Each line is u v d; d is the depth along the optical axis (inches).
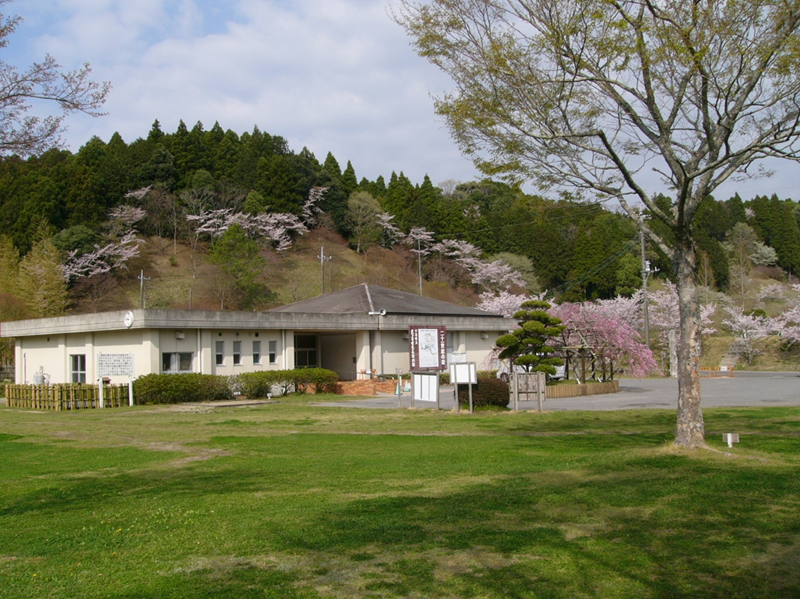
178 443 534.0
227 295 2295.8
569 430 581.9
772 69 354.9
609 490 295.1
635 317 2100.1
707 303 2290.8
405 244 2945.4
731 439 400.2
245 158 3046.3
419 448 482.0
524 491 305.3
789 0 335.0
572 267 2758.4
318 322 1184.2
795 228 3319.4
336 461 425.4
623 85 386.3
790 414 665.0
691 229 381.1
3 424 720.3
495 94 394.0
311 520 264.7
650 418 663.8
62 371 1181.1
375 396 1075.3
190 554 225.3
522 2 371.2
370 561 213.5
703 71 347.9
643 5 360.8
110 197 2605.8
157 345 1017.5
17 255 1978.3
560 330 1050.7
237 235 2396.7
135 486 357.1
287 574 203.2
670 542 222.4
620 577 194.7
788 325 2198.6
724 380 1385.3
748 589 183.5
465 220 2893.7
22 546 240.2
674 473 323.6
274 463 422.3
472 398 765.9
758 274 3088.1
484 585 191.2
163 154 2940.5
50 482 377.4
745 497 272.5
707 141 369.1
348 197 3408.0
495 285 2657.5
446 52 391.9
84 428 662.5
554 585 190.1
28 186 2303.2
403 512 273.6
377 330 1268.5
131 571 208.5
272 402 982.4
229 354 1114.7
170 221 2763.3
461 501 290.7
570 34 367.2
